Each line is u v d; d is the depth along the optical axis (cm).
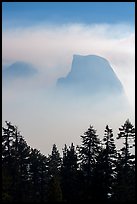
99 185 7594
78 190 8325
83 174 8594
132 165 8006
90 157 8856
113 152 8012
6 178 8225
